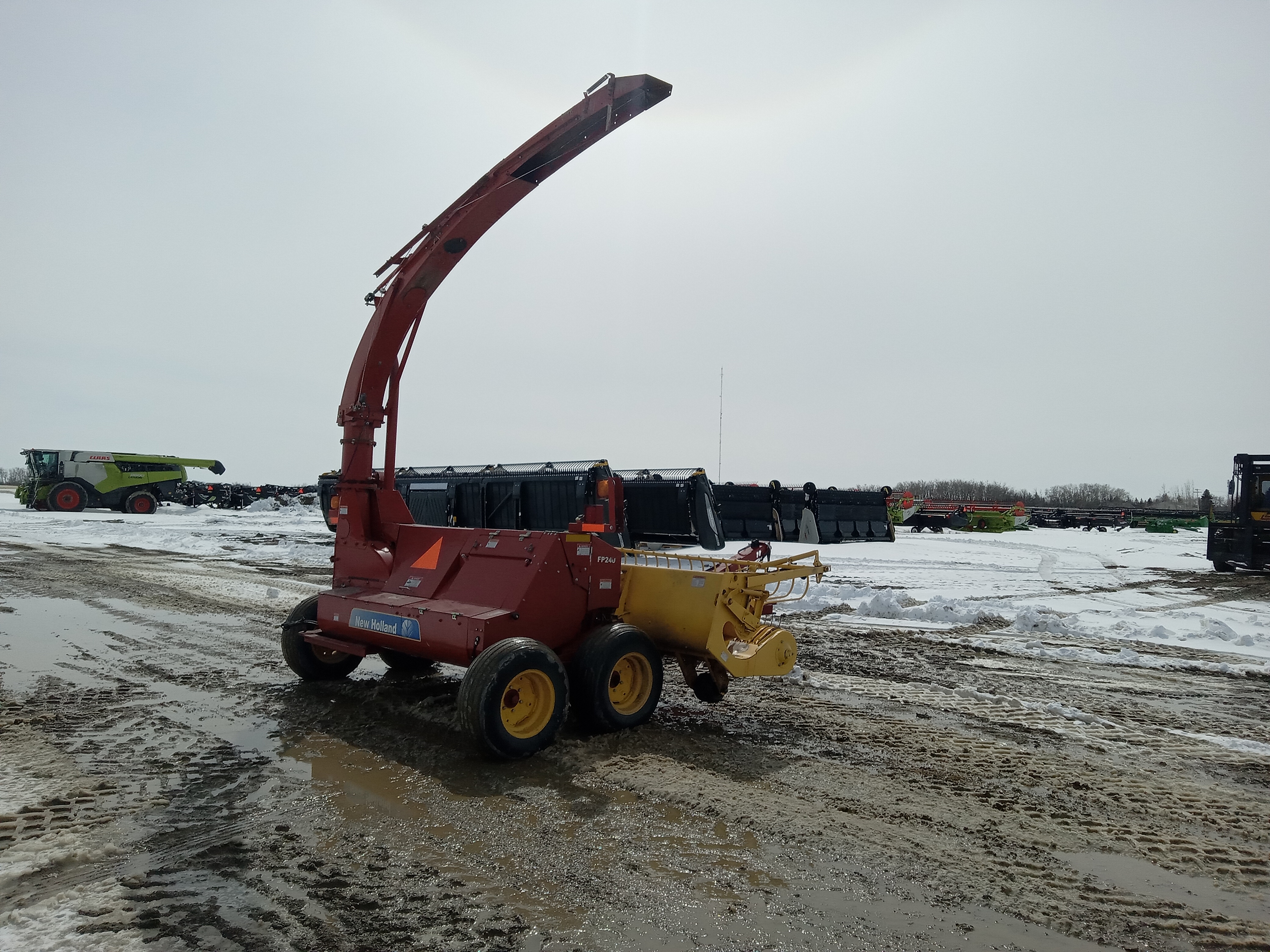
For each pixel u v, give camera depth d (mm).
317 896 3240
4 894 3209
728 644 5770
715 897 3285
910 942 2984
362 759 4926
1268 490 18719
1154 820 4246
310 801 4242
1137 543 31984
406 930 2990
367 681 6930
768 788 4559
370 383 6855
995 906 3277
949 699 6781
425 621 5543
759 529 23297
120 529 26438
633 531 15266
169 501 40781
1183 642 9695
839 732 5723
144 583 13453
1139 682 7566
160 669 7297
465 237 6574
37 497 35531
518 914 3119
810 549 22594
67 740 5258
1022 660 8484
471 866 3527
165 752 5035
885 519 26656
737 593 5859
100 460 36531
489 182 6680
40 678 6949
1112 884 3504
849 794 4504
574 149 6531
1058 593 14445
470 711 4711
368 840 3779
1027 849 3846
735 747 5289
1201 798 4586
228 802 4219
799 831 3965
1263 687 7465
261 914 3084
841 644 9188
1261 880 3576
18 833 3785
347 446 6906
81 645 8383
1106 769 5055
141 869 3457
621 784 4535
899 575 16688
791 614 11211
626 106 6125
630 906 3201
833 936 3010
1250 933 3119
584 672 5363
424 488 17203
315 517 38594
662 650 6184
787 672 6090
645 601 6160
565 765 4840
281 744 5215
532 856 3625
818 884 3418
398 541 6652
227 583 13750
